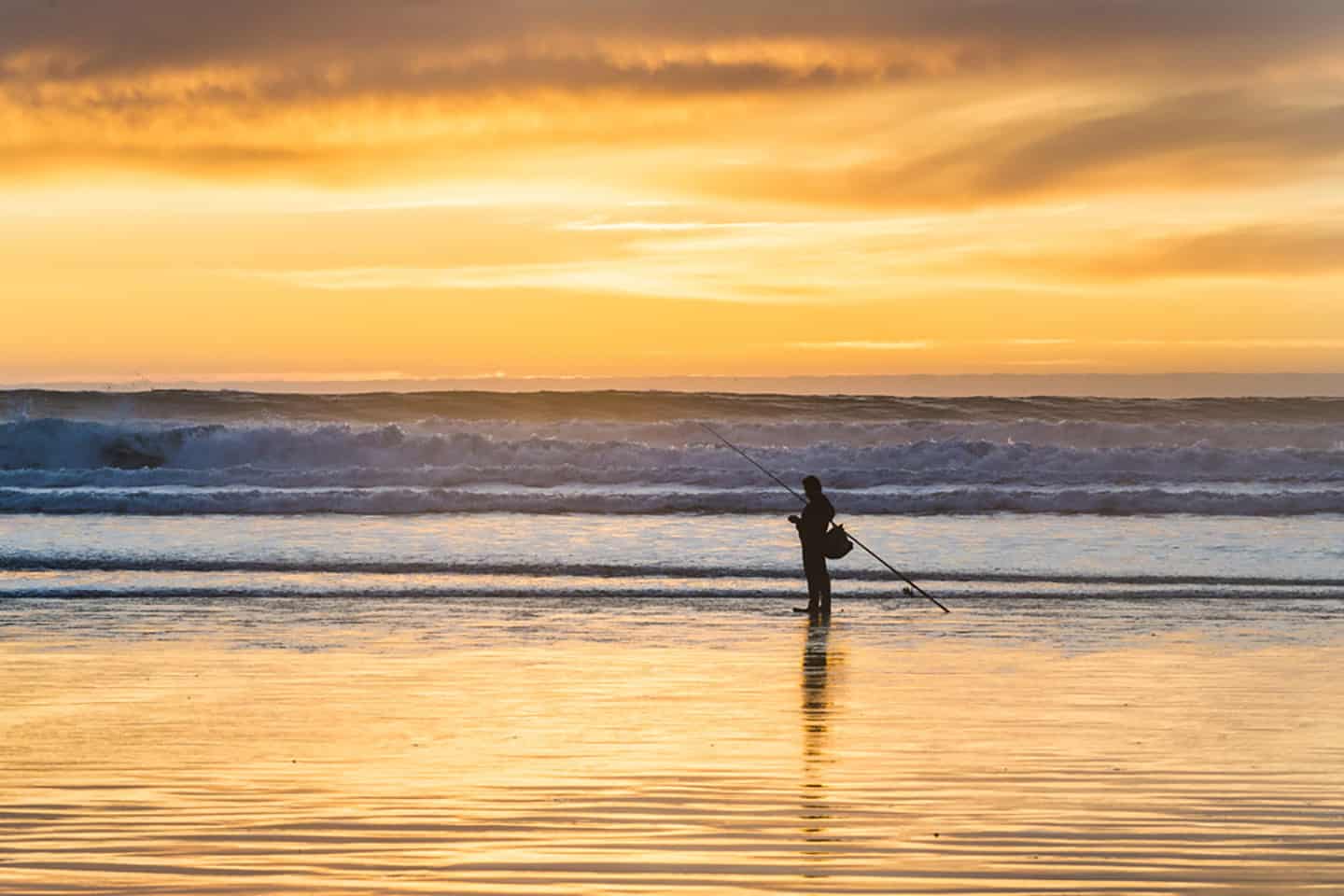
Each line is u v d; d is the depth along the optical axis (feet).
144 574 228.22
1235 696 136.98
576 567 233.55
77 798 96.99
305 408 546.67
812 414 559.38
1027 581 223.51
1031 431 445.37
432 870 80.07
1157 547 260.42
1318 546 261.44
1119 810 93.61
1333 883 77.97
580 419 545.85
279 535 274.77
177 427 415.03
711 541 266.36
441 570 232.73
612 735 118.83
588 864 81.15
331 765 107.14
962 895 75.77
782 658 160.04
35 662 156.76
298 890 76.33
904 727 122.01
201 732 120.16
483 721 124.77
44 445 413.39
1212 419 556.92
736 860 82.02
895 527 286.66
